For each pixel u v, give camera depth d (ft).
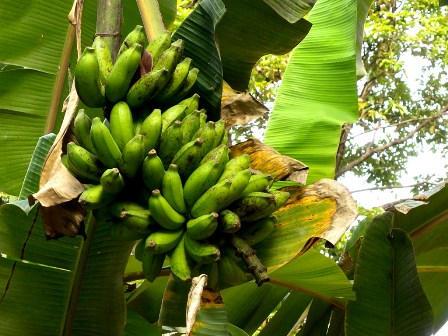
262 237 5.14
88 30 8.79
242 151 5.92
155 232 4.89
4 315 6.68
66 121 5.03
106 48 5.36
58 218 5.07
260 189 5.07
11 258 6.78
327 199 5.63
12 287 6.73
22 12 8.72
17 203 6.58
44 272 6.81
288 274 7.91
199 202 4.78
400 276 7.55
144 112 5.31
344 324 8.41
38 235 6.73
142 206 5.04
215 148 5.03
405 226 8.43
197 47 6.03
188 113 5.48
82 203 4.81
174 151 5.06
